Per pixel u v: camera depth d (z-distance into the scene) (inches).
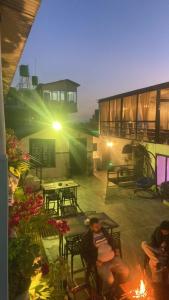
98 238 255.9
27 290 97.7
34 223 140.4
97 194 626.5
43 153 801.6
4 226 56.1
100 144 1024.9
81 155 849.5
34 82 1424.7
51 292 123.5
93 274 271.7
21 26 102.0
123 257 337.4
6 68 151.9
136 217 477.4
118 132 890.7
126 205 544.7
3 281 56.9
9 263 93.2
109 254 255.3
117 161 887.7
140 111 800.9
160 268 258.4
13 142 216.4
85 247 255.0
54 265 138.8
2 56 133.4
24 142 783.1
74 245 277.7
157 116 660.7
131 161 786.8
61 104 1330.0
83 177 816.9
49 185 487.8
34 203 146.7
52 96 1328.7
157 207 533.0
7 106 1116.5
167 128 719.1
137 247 365.1
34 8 88.4
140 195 611.8
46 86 1314.0
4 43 118.5
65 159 818.2
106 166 963.3
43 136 794.8
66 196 479.8
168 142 634.2
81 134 831.7
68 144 816.3
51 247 339.0
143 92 738.2
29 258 95.8
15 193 155.7
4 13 92.8
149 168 693.9
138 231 417.4
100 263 254.1
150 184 644.1
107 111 1013.2
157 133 659.4
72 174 850.1
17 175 168.6
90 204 550.9
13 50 125.9
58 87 1331.2
